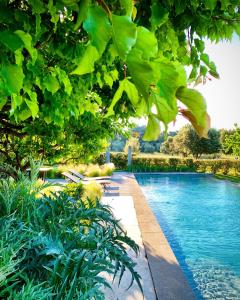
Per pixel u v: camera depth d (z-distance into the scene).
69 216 3.00
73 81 3.13
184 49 1.89
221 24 1.88
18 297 1.75
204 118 0.49
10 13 1.28
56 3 1.12
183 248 10.05
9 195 2.97
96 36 0.54
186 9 1.75
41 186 3.42
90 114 6.08
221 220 14.19
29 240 2.32
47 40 2.03
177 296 4.01
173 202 19.00
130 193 14.12
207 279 7.33
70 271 2.15
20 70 1.19
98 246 2.52
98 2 0.53
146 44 0.52
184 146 51.34
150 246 5.98
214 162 36.81
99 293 2.14
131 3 0.59
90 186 12.00
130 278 4.52
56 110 3.21
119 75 2.27
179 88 0.49
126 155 36.66
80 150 10.08
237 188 24.98
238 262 8.64
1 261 1.93
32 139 8.94
